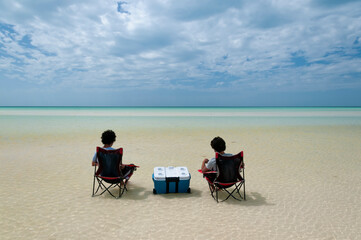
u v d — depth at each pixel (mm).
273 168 6992
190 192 5035
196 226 3531
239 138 13195
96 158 4645
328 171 6664
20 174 6191
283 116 38281
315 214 3965
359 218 3820
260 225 3574
